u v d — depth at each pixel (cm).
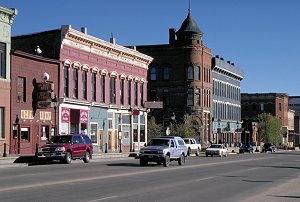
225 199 1675
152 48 8500
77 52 5106
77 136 3775
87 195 1669
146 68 6712
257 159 5222
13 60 4225
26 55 4350
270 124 11844
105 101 5647
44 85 4441
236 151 8900
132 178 2395
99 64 5525
